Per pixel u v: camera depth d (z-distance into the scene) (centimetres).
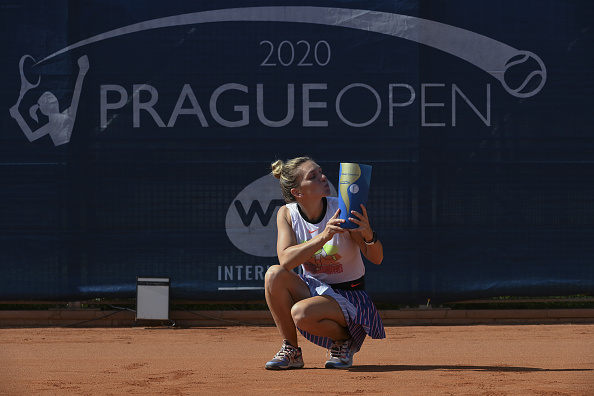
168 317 1093
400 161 1130
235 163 1127
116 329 1100
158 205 1120
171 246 1121
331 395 476
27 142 1112
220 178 1126
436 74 1140
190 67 1129
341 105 1134
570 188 1148
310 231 609
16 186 1110
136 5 1124
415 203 1130
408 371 603
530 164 1145
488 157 1141
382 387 509
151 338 1012
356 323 602
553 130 1148
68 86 1118
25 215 1110
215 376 588
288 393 487
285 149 1130
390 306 1191
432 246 1130
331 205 613
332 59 1135
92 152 1117
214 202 1125
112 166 1119
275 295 603
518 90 1148
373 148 1132
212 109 1127
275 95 1132
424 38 1139
